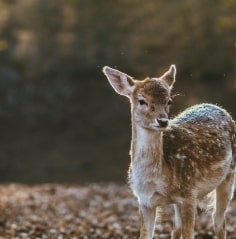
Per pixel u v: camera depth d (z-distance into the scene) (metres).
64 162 33.06
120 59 38.84
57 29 41.50
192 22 38.44
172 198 8.84
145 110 8.56
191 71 37.06
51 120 37.22
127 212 16.02
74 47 40.22
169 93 8.70
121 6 41.38
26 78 39.47
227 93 35.34
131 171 8.91
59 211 15.98
